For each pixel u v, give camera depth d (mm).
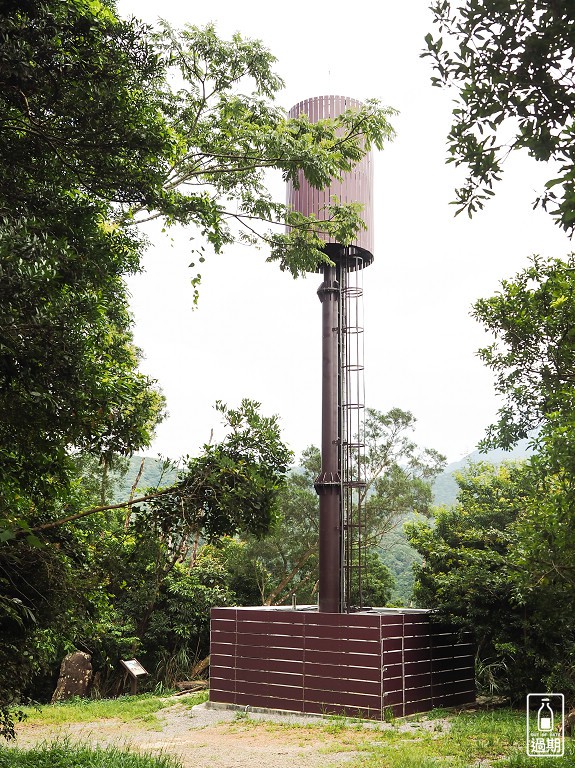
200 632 22922
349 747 11570
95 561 7086
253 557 25938
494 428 10211
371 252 17188
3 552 5961
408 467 26516
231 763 10672
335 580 16000
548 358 9203
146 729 14305
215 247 9281
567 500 6066
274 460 6309
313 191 16859
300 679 15289
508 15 2891
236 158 10336
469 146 3158
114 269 6574
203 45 10234
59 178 5934
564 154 2922
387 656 14344
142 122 5551
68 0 5113
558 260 9586
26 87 4836
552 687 13695
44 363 4730
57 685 20766
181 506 6008
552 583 6773
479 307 9938
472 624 15047
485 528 18562
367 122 10938
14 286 4160
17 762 8445
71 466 6297
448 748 10633
